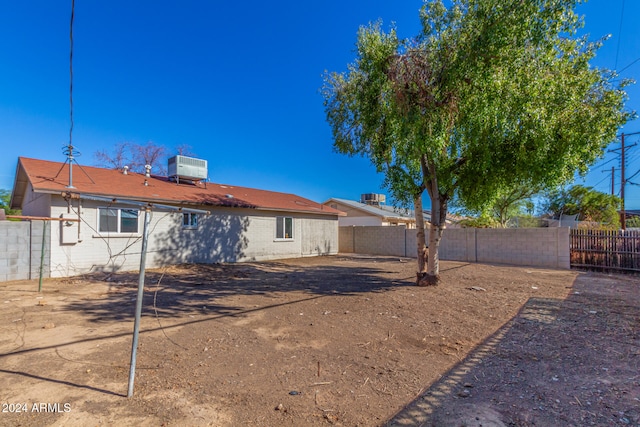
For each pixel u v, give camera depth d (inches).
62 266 395.9
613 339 188.2
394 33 309.6
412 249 731.4
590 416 111.6
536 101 260.5
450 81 267.6
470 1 260.7
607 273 459.2
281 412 116.0
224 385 135.5
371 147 384.5
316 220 753.6
